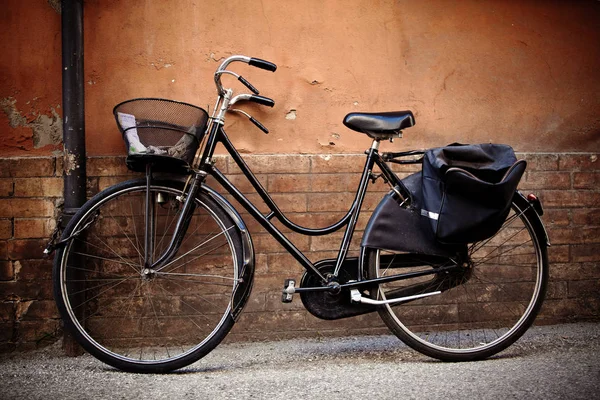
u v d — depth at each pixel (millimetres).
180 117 3148
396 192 3436
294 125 3881
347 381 3068
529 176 4102
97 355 3283
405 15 3982
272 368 3340
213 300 3818
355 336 3959
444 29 4027
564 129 4172
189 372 3297
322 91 3900
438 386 2961
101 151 3736
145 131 3121
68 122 3609
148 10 3756
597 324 4141
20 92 3684
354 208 3506
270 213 3492
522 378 3045
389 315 3426
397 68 3975
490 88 4082
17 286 3674
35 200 3682
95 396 2885
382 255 3498
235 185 3805
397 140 3975
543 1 4145
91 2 3715
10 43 3676
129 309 3758
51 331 3693
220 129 3393
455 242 3262
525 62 4125
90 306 3721
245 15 3826
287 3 3863
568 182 4148
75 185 3615
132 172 3725
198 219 3787
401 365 3354
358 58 3936
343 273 3449
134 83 3748
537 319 4129
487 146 3316
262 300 3857
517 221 4059
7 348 3668
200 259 3799
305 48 3885
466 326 4043
